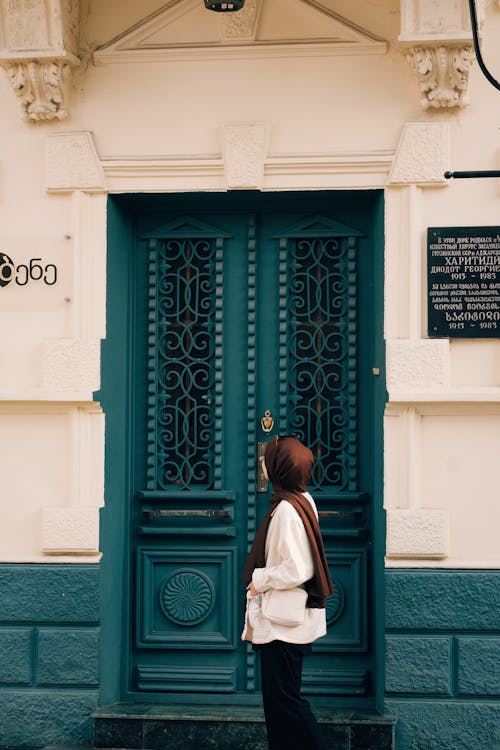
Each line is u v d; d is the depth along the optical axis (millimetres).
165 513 7082
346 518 7012
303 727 5695
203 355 7109
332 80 6770
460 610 6531
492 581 6531
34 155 6918
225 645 7020
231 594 7039
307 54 6781
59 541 6742
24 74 6762
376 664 6887
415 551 6551
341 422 7043
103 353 6824
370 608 6977
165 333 7121
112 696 6953
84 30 6910
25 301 6875
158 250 7152
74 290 6820
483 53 6668
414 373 6605
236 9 6363
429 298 6629
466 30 6406
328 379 7066
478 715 6508
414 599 6547
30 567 6766
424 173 6656
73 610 6734
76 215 6844
